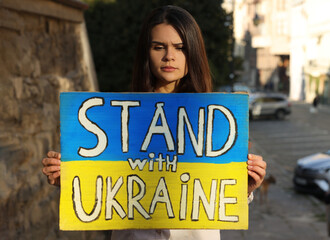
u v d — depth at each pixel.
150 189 1.80
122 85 12.60
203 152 1.81
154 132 1.80
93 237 5.52
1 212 2.80
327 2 35.56
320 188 9.94
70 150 1.79
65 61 5.07
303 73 43.12
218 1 12.84
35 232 3.51
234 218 1.80
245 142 1.81
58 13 4.64
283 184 11.73
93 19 12.47
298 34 43.97
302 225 8.01
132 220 1.80
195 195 1.80
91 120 1.80
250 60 58.16
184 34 1.82
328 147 17.66
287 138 20.05
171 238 1.85
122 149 1.80
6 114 3.11
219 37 13.02
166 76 1.85
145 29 1.88
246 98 1.81
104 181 1.79
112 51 12.46
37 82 3.90
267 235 7.40
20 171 3.28
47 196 3.98
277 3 52.41
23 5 3.57
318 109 33.94
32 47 3.87
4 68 3.17
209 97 1.81
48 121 4.12
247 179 1.83
